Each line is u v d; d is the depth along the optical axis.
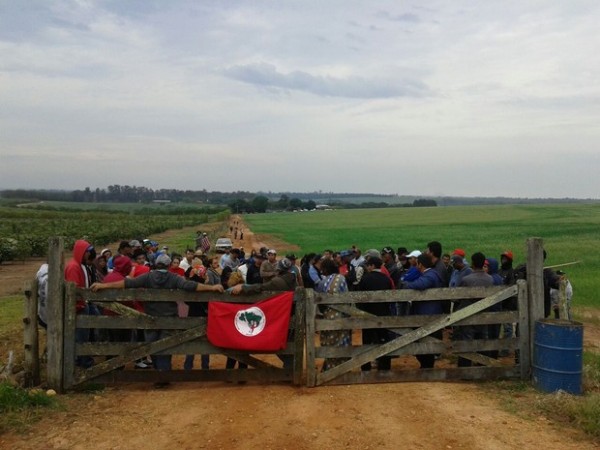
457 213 121.56
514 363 9.49
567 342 7.89
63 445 6.14
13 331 12.54
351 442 6.23
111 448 6.07
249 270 12.54
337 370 8.32
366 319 8.39
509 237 55.53
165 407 7.35
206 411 7.18
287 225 93.00
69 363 8.03
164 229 73.81
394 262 13.39
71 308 8.03
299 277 12.23
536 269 8.65
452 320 8.53
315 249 46.66
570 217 93.12
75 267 8.68
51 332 7.99
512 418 6.97
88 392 7.99
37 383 8.29
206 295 8.15
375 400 7.60
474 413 7.13
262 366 8.34
